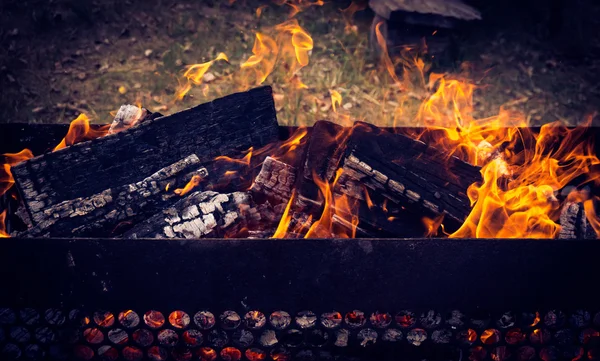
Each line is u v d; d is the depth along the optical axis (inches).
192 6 81.0
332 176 40.6
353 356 37.4
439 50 70.7
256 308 36.1
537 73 73.2
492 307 36.2
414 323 37.3
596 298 36.1
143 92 64.9
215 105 43.9
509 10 82.4
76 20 75.7
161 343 36.5
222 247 35.4
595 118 66.1
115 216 39.4
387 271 35.8
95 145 42.3
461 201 39.1
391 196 39.2
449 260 35.7
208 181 41.9
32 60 68.4
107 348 38.0
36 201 40.5
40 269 35.7
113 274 35.8
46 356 36.9
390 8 67.1
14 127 44.2
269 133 43.6
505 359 36.8
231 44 74.0
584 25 82.1
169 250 35.5
